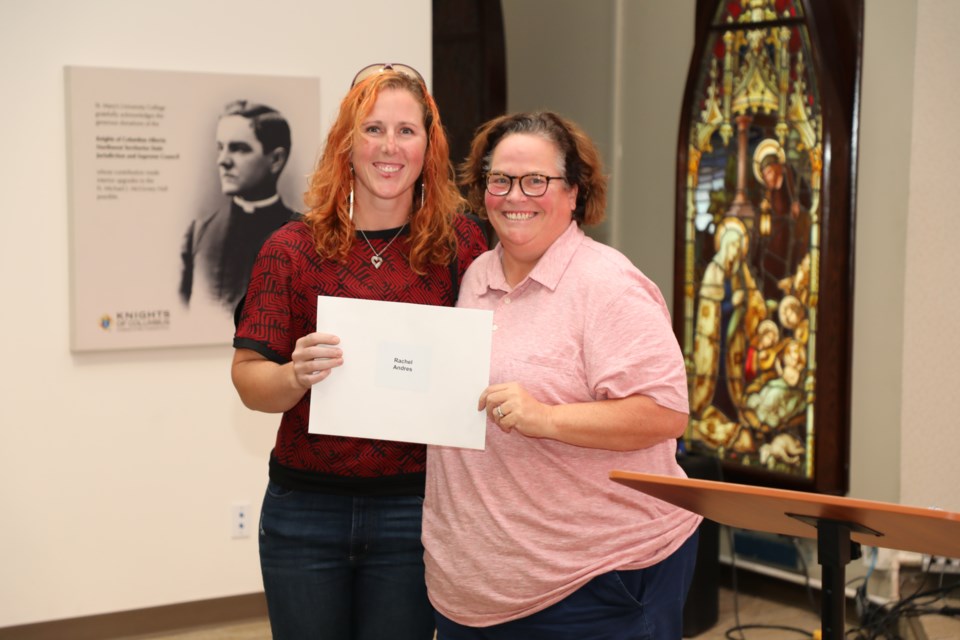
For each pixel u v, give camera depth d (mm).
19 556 3412
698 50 3852
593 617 1708
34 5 3254
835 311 3477
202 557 3648
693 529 1793
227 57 3494
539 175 1680
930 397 3654
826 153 3418
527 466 1701
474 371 1695
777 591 4004
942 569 3668
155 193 3408
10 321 3322
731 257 3812
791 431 3637
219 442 3631
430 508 1864
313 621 1942
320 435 1890
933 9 3525
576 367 1665
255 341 1819
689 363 3986
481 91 4789
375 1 3676
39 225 3330
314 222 1864
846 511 1312
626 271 1684
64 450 3428
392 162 1826
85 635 3525
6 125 3258
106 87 3312
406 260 1921
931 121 3561
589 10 4805
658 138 4438
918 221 3596
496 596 1736
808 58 3504
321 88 3629
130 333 3424
